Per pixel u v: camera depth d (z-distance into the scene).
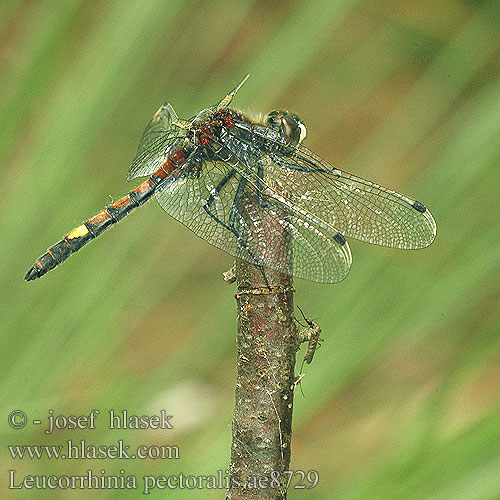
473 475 0.51
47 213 0.53
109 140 0.54
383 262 0.53
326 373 0.52
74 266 0.53
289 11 0.53
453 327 0.53
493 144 0.53
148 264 0.53
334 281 0.54
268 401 0.51
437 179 0.53
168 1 0.53
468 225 0.53
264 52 0.53
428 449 0.51
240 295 0.51
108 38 0.53
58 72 0.53
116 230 0.53
